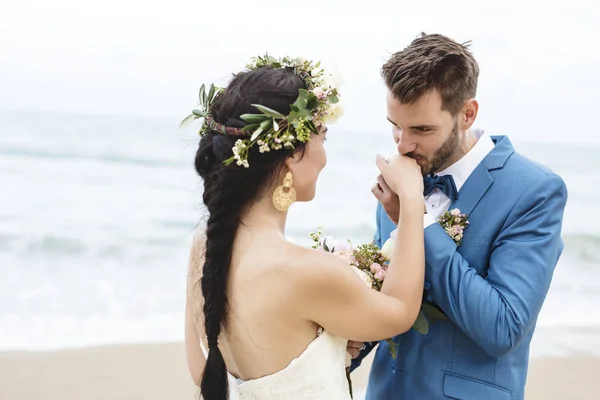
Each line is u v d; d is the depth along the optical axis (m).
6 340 6.09
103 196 13.09
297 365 1.79
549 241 1.99
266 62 1.97
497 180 2.09
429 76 1.96
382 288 1.91
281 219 1.88
